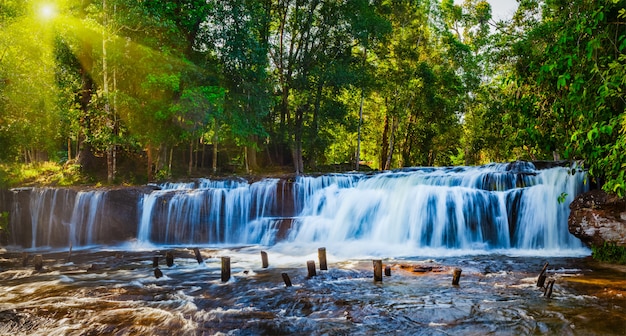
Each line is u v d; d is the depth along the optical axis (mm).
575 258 12383
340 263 12172
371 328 6551
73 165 25922
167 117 22750
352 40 33594
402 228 16531
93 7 20250
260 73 26797
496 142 38562
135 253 15398
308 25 31828
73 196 19062
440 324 6633
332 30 32688
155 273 10609
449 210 15875
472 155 44750
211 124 25547
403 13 37469
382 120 44938
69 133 25219
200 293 8977
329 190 19219
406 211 16672
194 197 18891
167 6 21875
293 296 8461
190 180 21984
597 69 7176
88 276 11000
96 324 6992
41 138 22250
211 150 35062
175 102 23297
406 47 35406
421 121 42062
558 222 14312
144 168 28078
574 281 9211
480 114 40781
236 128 25938
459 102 41500
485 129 37469
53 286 9820
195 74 23891
